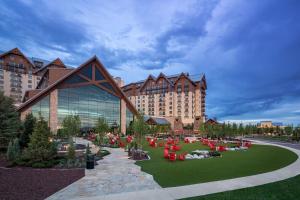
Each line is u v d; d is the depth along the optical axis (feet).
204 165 65.87
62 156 73.20
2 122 99.35
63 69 219.61
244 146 131.75
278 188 41.09
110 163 70.54
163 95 427.74
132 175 52.60
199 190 39.86
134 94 468.75
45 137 65.05
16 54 349.00
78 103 211.61
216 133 205.36
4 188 40.29
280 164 67.46
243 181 46.26
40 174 52.19
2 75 333.21
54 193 38.45
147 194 37.83
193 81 414.62
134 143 106.01
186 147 127.54
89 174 53.72
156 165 66.33
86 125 214.07
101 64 229.66
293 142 180.75
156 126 249.75
